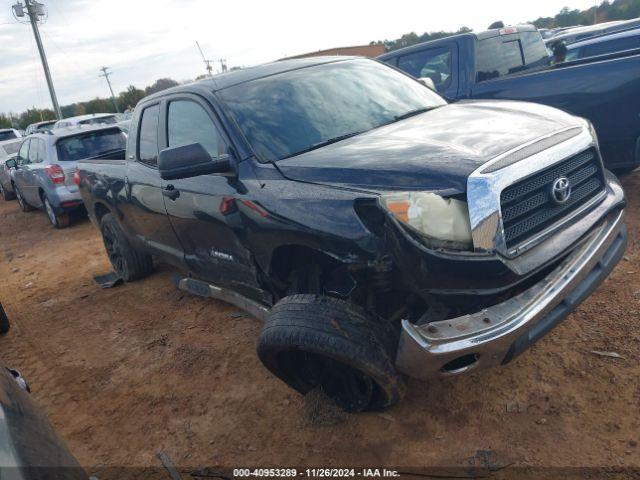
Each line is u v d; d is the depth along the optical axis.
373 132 3.61
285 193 3.12
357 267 2.77
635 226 5.09
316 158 3.24
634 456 2.63
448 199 2.62
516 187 2.73
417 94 4.45
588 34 10.91
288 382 3.25
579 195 3.08
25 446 1.66
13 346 5.22
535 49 7.50
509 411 3.08
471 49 6.45
